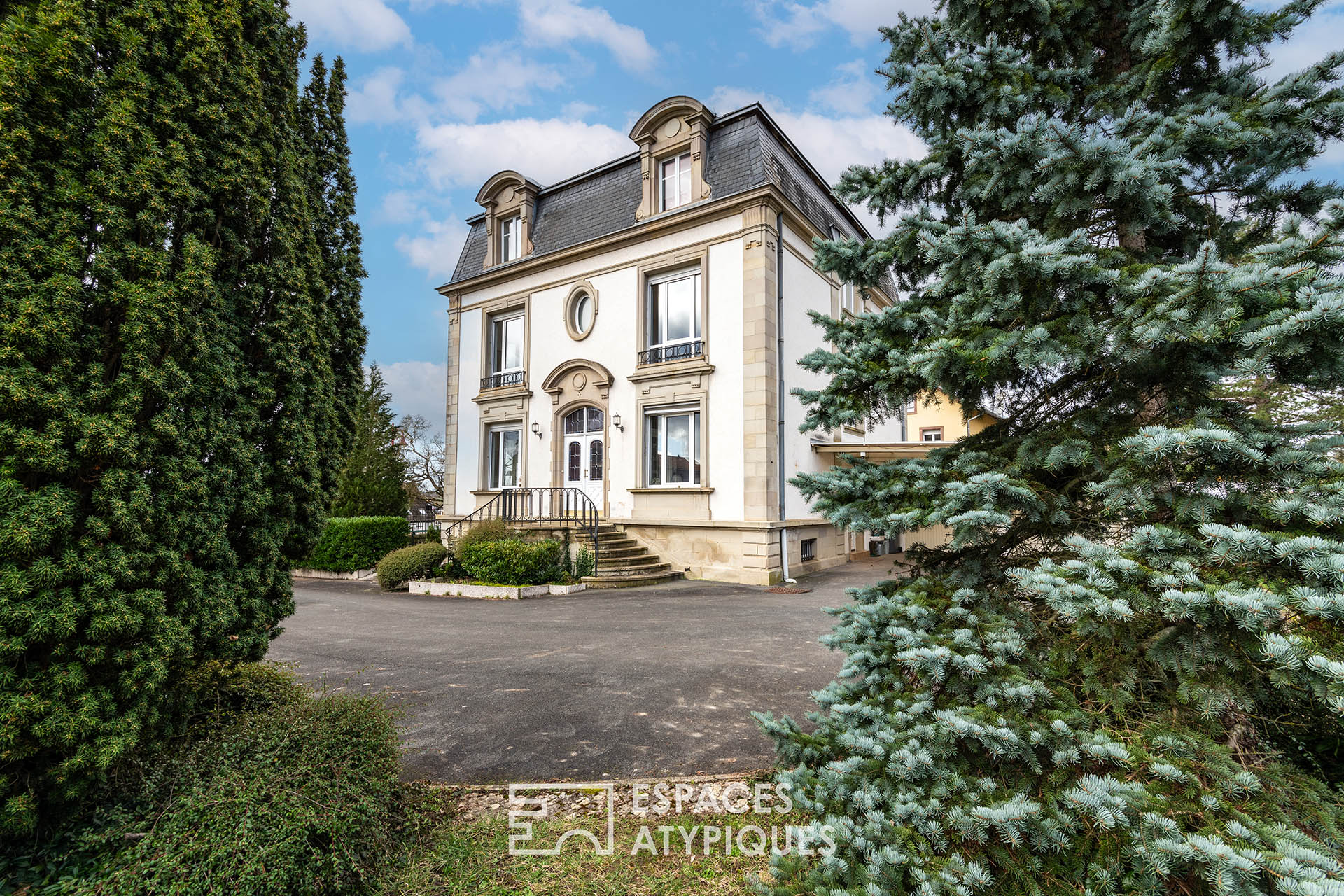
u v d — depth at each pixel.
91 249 2.50
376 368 20.78
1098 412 2.50
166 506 2.63
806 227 13.09
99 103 2.55
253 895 2.05
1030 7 2.98
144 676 2.50
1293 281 1.87
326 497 3.84
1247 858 1.46
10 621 2.15
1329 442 2.03
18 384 2.21
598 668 5.64
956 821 1.90
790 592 10.29
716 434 12.04
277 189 3.41
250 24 3.34
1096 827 1.90
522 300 15.14
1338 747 2.31
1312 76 2.29
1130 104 2.84
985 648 2.30
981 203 2.98
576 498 14.10
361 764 2.72
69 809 2.46
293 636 7.26
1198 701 1.91
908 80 3.22
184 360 2.76
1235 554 1.81
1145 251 2.70
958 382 2.62
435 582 10.96
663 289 13.27
